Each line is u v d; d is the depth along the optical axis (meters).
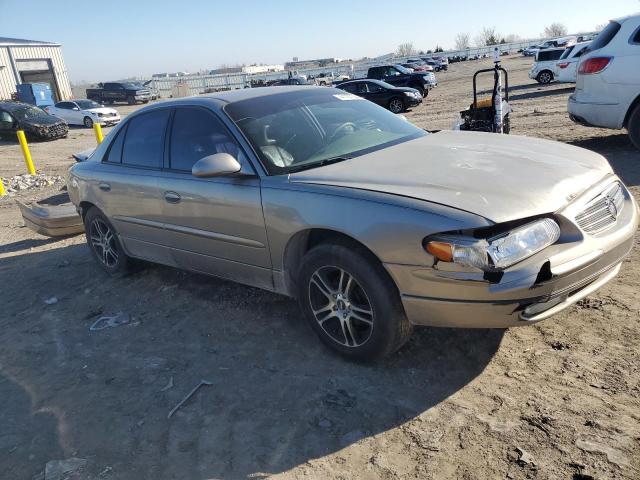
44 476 2.71
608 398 2.71
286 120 4.00
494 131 7.22
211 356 3.66
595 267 2.81
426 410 2.83
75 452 2.87
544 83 24.08
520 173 3.07
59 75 44.81
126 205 4.71
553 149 3.60
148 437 2.91
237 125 3.84
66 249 6.80
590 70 7.66
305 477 2.49
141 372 3.57
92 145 20.44
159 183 4.29
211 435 2.87
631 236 3.08
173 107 4.41
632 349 3.06
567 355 3.11
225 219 3.76
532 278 2.60
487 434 2.59
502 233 2.65
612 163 7.22
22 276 5.94
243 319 4.13
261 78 58.12
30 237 7.86
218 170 3.47
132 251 5.02
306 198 3.24
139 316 4.45
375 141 3.99
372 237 2.90
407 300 2.90
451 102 21.86
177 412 3.10
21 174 14.79
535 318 2.73
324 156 3.73
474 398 2.87
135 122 4.81
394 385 3.07
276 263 3.57
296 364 3.43
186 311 4.41
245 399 3.13
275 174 3.54
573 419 2.60
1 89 40.34
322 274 3.30
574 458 2.36
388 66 27.97
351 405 2.95
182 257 4.39
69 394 3.43
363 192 3.04
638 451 2.35
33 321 4.64
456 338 3.44
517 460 2.40
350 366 3.32
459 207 2.71
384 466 2.50
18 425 3.17
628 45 7.25
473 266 2.64
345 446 2.66
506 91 7.52
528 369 3.04
